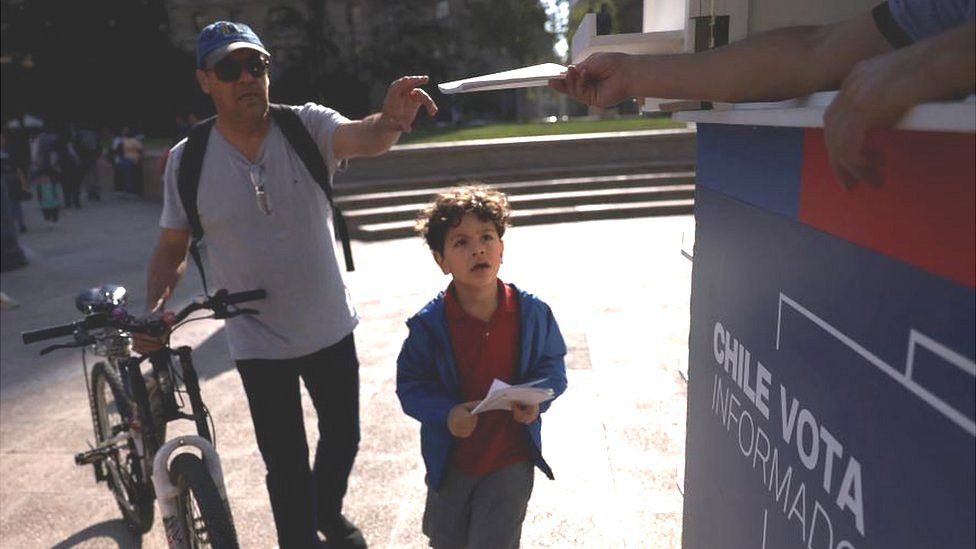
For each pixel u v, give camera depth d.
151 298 2.58
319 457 2.86
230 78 2.39
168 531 2.35
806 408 1.28
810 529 1.28
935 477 0.91
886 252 1.01
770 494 1.46
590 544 2.93
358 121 2.55
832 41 1.20
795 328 1.32
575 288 6.74
